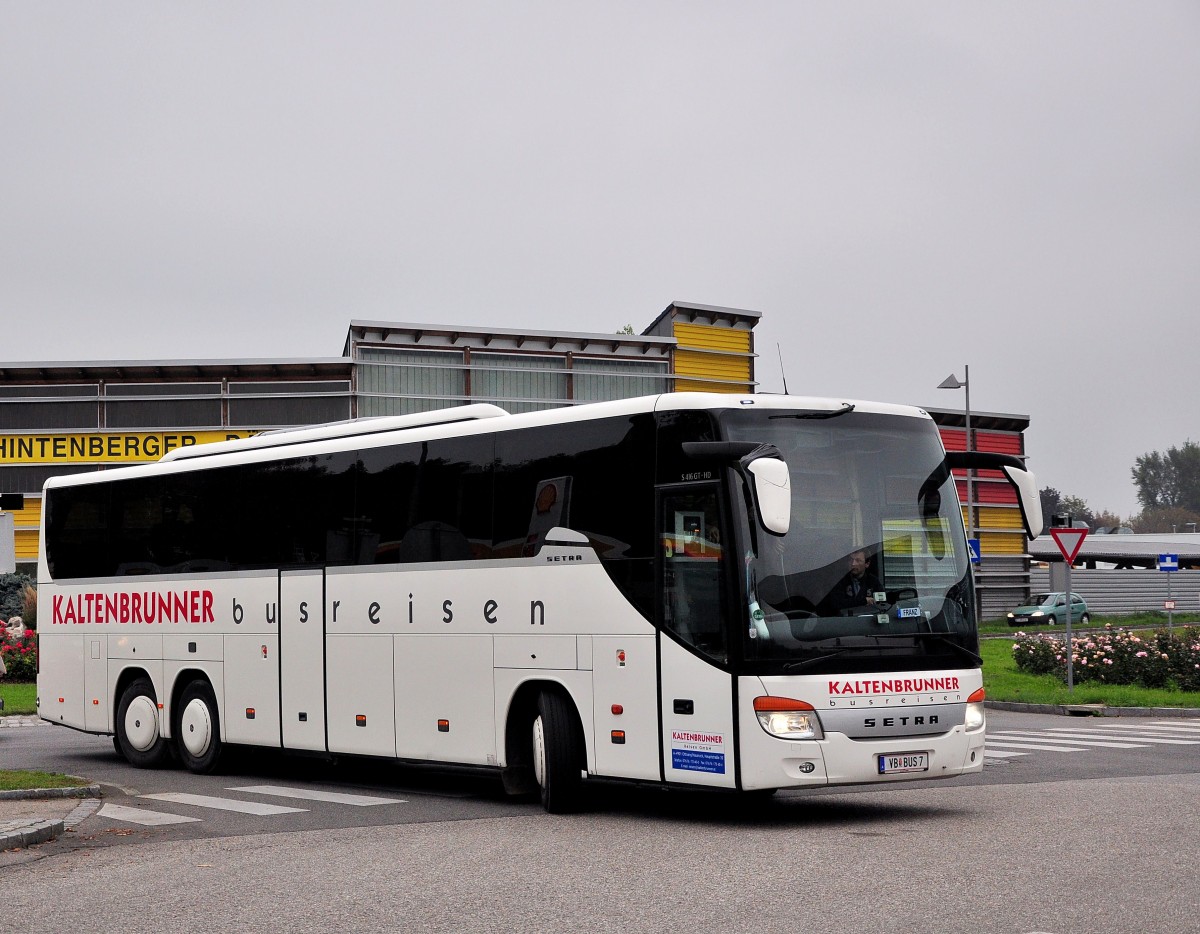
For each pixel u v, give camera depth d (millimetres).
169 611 17688
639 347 42031
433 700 14094
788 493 10680
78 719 19016
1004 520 61250
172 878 9633
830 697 11289
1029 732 21516
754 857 9898
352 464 15359
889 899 8148
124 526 18547
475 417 14195
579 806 12789
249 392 40469
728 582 11391
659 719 11875
